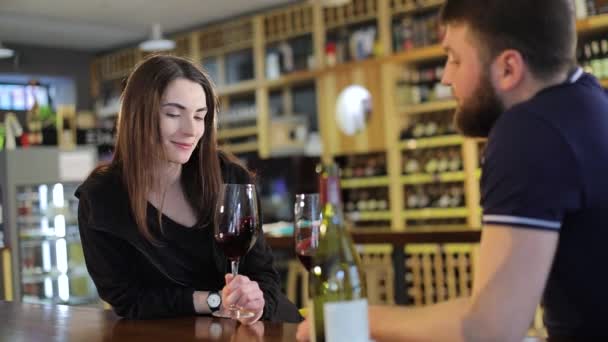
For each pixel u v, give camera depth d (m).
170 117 1.71
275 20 7.34
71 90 9.23
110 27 8.10
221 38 7.83
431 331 1.11
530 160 1.08
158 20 7.79
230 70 8.06
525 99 1.17
